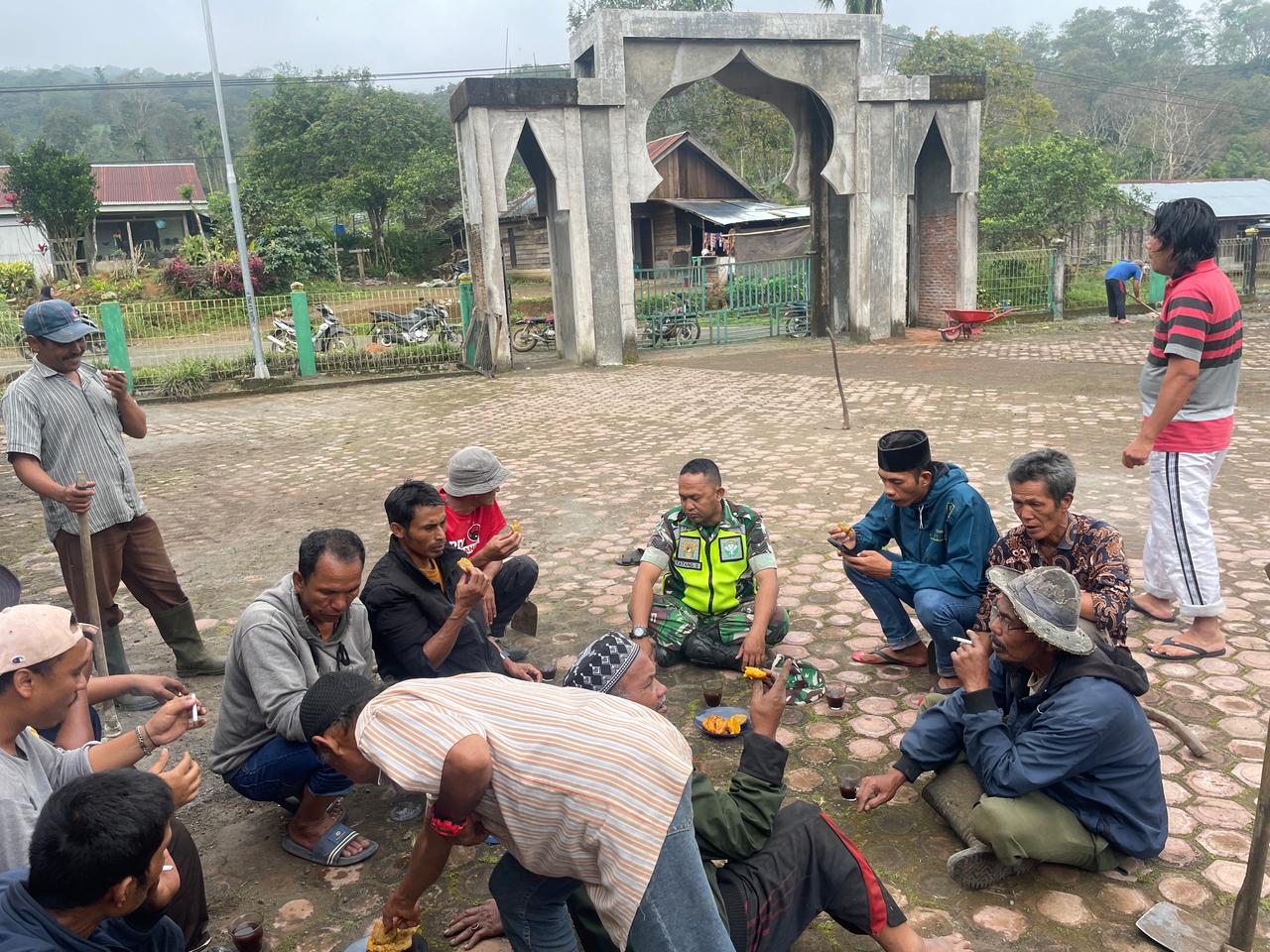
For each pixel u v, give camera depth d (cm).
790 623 503
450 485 439
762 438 988
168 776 234
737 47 1655
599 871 193
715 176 3030
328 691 226
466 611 336
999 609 278
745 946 217
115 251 3678
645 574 443
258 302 1697
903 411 1105
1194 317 404
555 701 204
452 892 298
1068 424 980
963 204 1864
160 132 9506
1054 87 6650
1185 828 308
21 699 230
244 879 312
